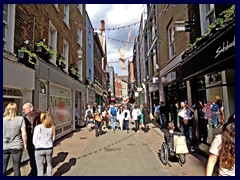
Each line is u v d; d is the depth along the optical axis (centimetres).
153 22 1792
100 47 2880
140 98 3130
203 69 651
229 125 256
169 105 1285
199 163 585
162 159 605
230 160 244
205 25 745
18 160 422
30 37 763
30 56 692
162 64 1415
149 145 870
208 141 699
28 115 501
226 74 612
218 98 650
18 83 629
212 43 589
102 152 755
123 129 1421
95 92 2416
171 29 1195
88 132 1312
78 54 1555
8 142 418
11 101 650
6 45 621
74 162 628
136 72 3744
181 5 979
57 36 1084
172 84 1140
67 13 1314
